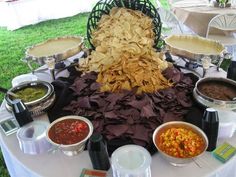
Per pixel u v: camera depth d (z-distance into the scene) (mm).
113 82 1094
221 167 803
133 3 1345
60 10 4391
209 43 1344
